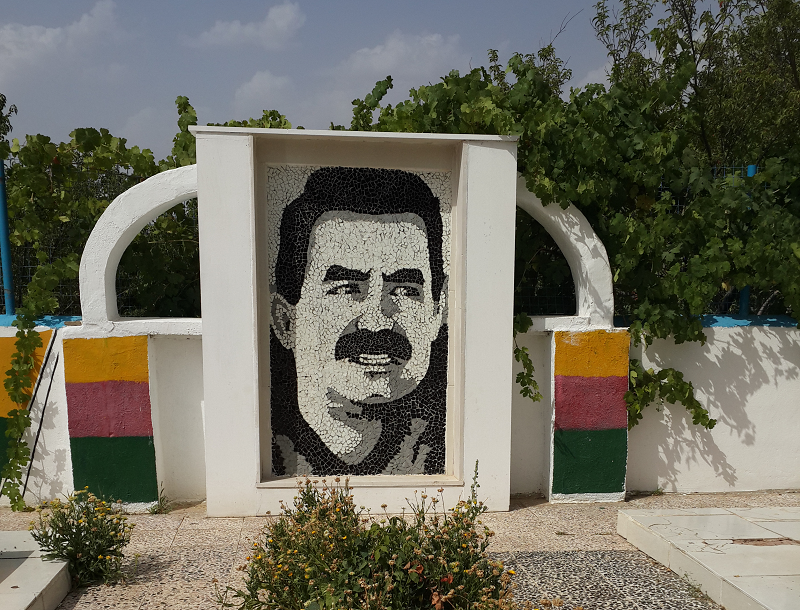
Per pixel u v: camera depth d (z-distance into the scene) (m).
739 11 8.19
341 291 4.88
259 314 4.77
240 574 3.69
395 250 4.91
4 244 5.00
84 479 4.79
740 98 8.24
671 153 5.18
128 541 3.87
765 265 5.18
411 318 4.95
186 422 5.00
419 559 2.93
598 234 5.24
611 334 5.11
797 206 5.34
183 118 5.30
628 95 5.17
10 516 4.75
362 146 4.80
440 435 5.02
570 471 5.15
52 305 4.86
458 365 4.87
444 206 4.94
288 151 4.73
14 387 4.81
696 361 5.38
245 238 4.57
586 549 4.18
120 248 4.84
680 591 3.55
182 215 5.38
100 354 4.74
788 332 5.45
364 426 4.95
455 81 4.97
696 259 5.16
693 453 5.45
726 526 4.20
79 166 5.09
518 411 5.27
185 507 4.94
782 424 5.50
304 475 4.88
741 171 5.45
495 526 4.60
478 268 4.78
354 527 3.19
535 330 5.04
